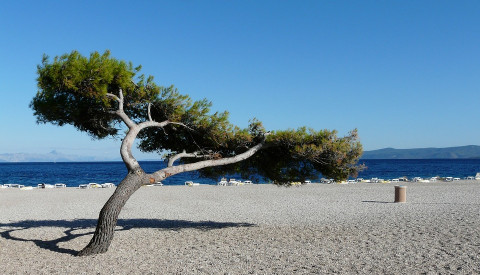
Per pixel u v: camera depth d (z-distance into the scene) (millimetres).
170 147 13328
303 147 11562
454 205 19453
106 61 9578
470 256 8703
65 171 101250
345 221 14555
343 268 7914
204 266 8242
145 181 9891
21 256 9359
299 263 8383
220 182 38656
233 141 12359
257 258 8906
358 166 12031
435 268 7801
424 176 68188
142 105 11305
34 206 21422
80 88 9484
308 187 34344
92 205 21906
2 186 38375
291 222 14617
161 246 10461
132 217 16719
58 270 8047
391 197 24453
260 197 25406
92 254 9414
